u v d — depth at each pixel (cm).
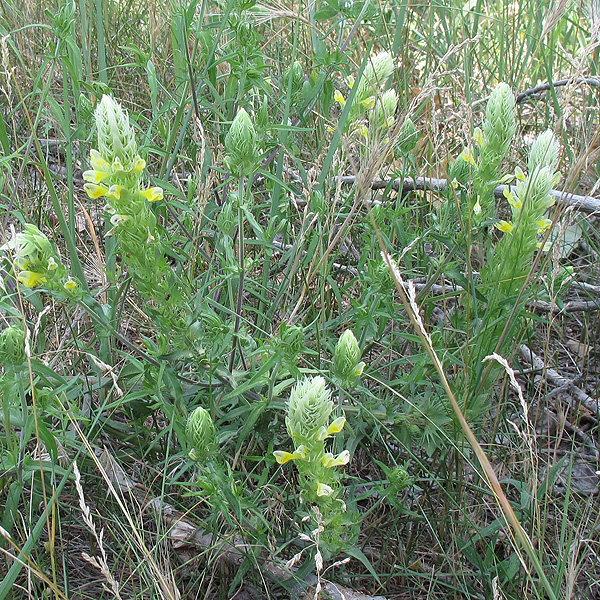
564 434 63
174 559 46
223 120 57
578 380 66
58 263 38
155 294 40
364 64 55
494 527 48
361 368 45
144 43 84
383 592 48
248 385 43
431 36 91
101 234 67
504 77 95
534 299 53
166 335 43
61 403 41
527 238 51
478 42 96
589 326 71
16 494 41
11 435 42
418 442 52
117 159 36
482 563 46
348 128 61
